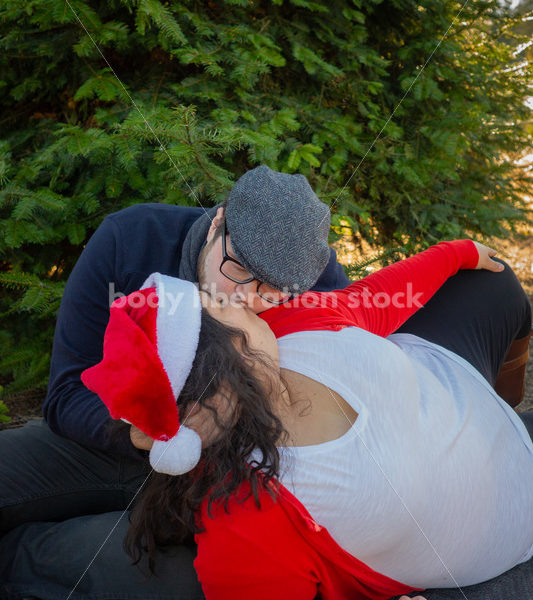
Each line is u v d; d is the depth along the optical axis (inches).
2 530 48.8
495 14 103.7
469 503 40.3
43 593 43.6
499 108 113.3
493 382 59.1
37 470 48.9
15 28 81.1
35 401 83.7
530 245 152.0
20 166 82.1
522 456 46.6
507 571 46.7
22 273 79.0
